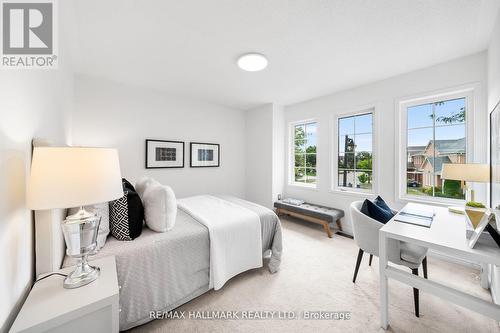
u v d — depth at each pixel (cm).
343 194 341
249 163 455
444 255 238
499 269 151
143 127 330
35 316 79
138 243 145
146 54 227
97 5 154
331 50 218
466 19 171
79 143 277
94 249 111
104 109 296
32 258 106
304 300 172
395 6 156
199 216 200
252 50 219
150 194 170
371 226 177
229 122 437
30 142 103
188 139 379
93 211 139
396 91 280
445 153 252
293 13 164
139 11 161
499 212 120
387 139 290
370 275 208
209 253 174
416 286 132
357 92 321
